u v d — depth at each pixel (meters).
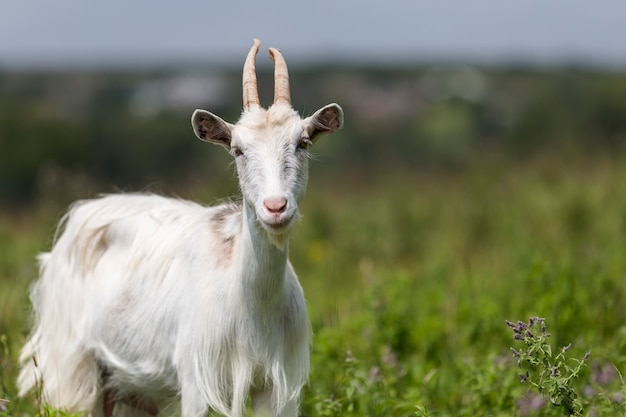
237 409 8.18
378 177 26.50
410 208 20.84
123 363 9.08
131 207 9.63
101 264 9.48
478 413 9.11
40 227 19.23
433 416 9.31
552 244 16.14
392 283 13.49
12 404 9.51
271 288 7.92
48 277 10.01
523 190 20.62
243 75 8.19
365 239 18.27
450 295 13.33
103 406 9.74
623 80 44.19
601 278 12.30
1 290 14.48
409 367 10.57
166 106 72.12
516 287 12.94
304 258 17.92
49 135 43.72
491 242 17.70
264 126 7.73
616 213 17.86
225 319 8.11
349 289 15.18
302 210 20.59
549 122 35.25
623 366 9.77
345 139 47.78
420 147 46.69
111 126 46.78
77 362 9.51
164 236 8.97
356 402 9.38
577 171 22.45
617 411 8.23
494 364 9.70
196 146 45.97
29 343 10.12
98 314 9.24
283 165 7.61
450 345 11.50
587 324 11.06
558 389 7.68
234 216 8.50
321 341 10.67
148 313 8.77
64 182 21.44
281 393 8.23
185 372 8.33
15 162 41.50
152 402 9.66
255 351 8.09
